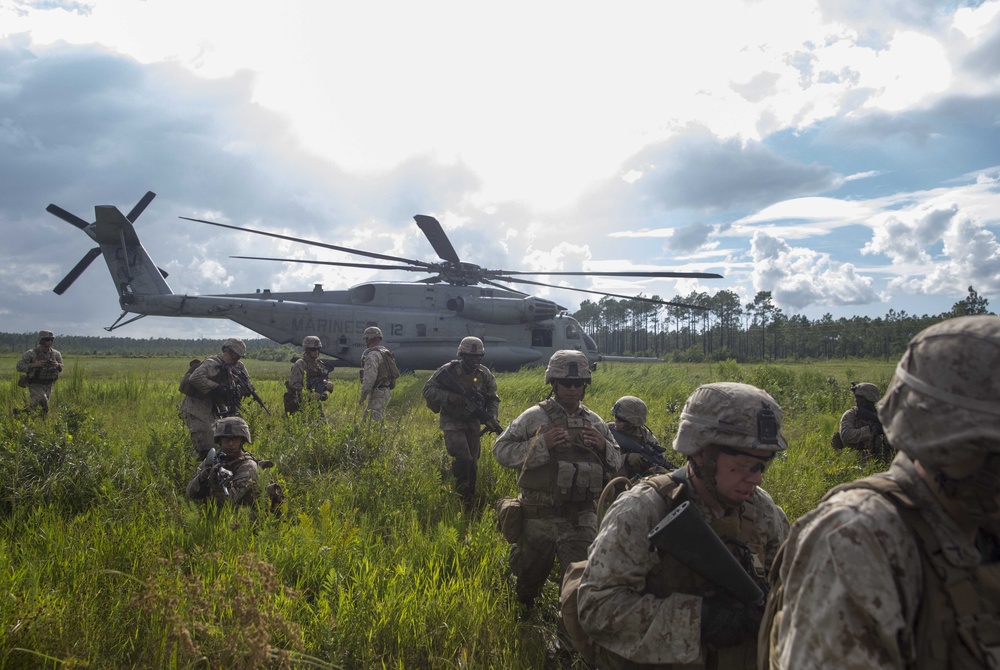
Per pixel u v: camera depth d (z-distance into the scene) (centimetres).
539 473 375
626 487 251
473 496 641
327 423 801
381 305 2116
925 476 136
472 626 352
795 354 11150
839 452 769
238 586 331
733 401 197
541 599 404
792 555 147
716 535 192
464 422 646
